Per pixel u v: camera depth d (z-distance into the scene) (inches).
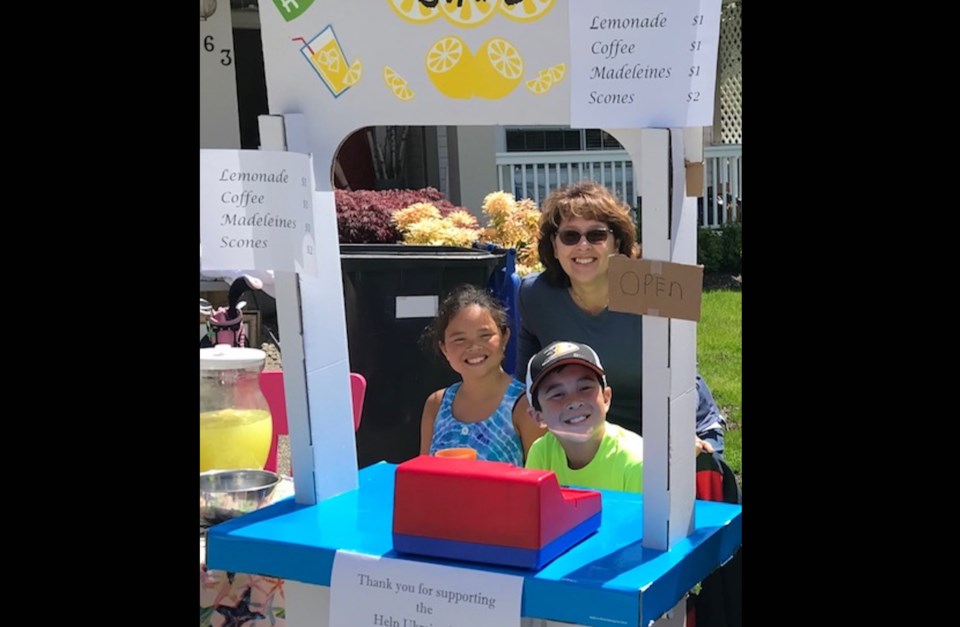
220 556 54.6
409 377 121.2
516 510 48.0
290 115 58.5
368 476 66.9
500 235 136.6
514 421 96.0
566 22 52.7
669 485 50.3
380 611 50.2
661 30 48.3
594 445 77.4
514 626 47.0
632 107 49.1
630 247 97.4
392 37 56.1
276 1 57.7
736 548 56.9
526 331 104.4
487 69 54.7
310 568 52.3
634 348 97.7
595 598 45.5
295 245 57.0
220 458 78.1
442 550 49.8
